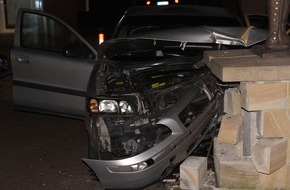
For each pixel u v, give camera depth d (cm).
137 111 430
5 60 966
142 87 447
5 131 678
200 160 396
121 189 422
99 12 1980
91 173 518
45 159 565
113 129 441
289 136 339
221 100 461
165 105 438
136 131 437
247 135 357
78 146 610
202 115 435
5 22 1620
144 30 634
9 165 548
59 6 1470
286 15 347
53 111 615
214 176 406
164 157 408
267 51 354
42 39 617
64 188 482
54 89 602
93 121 448
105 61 500
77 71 584
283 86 329
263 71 324
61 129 684
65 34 603
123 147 439
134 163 404
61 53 604
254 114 349
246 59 353
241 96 352
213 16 657
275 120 335
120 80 459
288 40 354
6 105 820
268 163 329
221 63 341
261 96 330
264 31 493
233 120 369
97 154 459
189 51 522
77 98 589
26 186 489
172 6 699
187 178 381
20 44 625
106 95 439
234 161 352
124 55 529
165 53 522
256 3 1363
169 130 434
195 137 430
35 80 611
